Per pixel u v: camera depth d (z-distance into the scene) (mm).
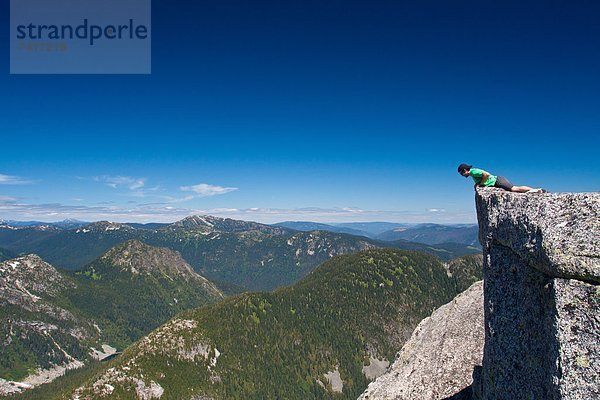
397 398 22438
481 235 16312
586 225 11258
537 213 12383
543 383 11703
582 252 10922
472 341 23453
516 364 13219
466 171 17547
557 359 10820
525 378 12695
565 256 11086
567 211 11836
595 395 10117
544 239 11656
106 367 167500
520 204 13289
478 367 19391
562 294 11078
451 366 22594
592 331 10508
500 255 14656
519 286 13492
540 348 12016
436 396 21391
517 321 13383
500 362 14125
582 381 10328
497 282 14688
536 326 12352
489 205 15297
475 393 18281
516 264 13734
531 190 16188
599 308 10523
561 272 11141
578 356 10523
